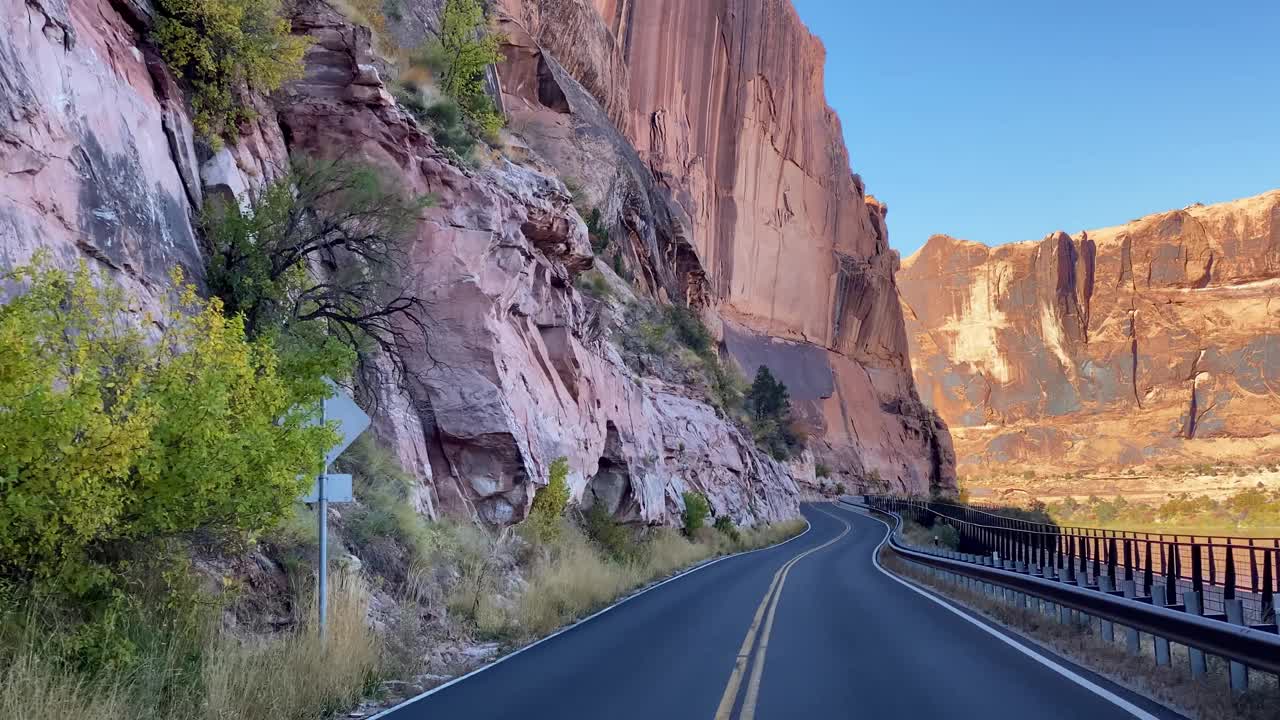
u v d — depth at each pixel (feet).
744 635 41.32
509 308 65.92
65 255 30.76
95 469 20.70
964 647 38.52
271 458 25.63
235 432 25.44
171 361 25.64
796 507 254.68
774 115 464.24
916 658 35.01
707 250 390.83
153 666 22.33
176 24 43.50
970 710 25.40
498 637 41.37
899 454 522.06
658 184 349.82
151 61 42.27
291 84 55.52
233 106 47.57
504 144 87.56
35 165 30.37
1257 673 29.96
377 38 73.00
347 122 55.42
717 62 408.46
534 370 68.49
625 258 207.21
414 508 47.44
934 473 590.55
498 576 50.52
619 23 347.77
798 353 457.68
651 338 167.43
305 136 54.85
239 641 26.84
